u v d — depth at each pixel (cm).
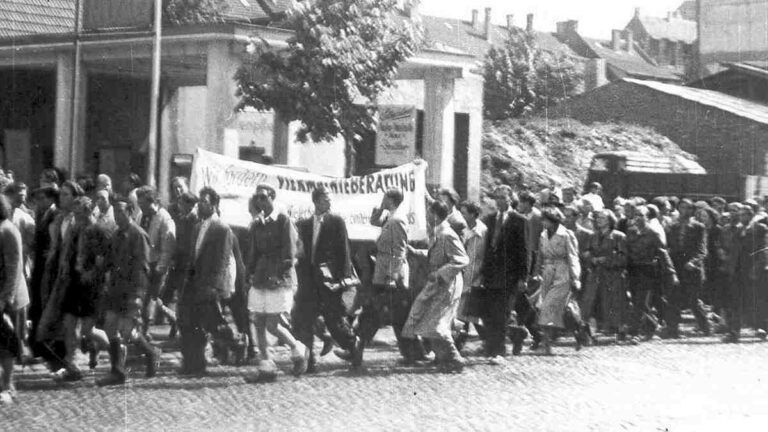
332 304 1241
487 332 1366
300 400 1052
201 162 1550
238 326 1284
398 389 1138
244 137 2992
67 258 1114
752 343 1730
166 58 2505
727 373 1345
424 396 1098
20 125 3083
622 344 1642
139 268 1120
